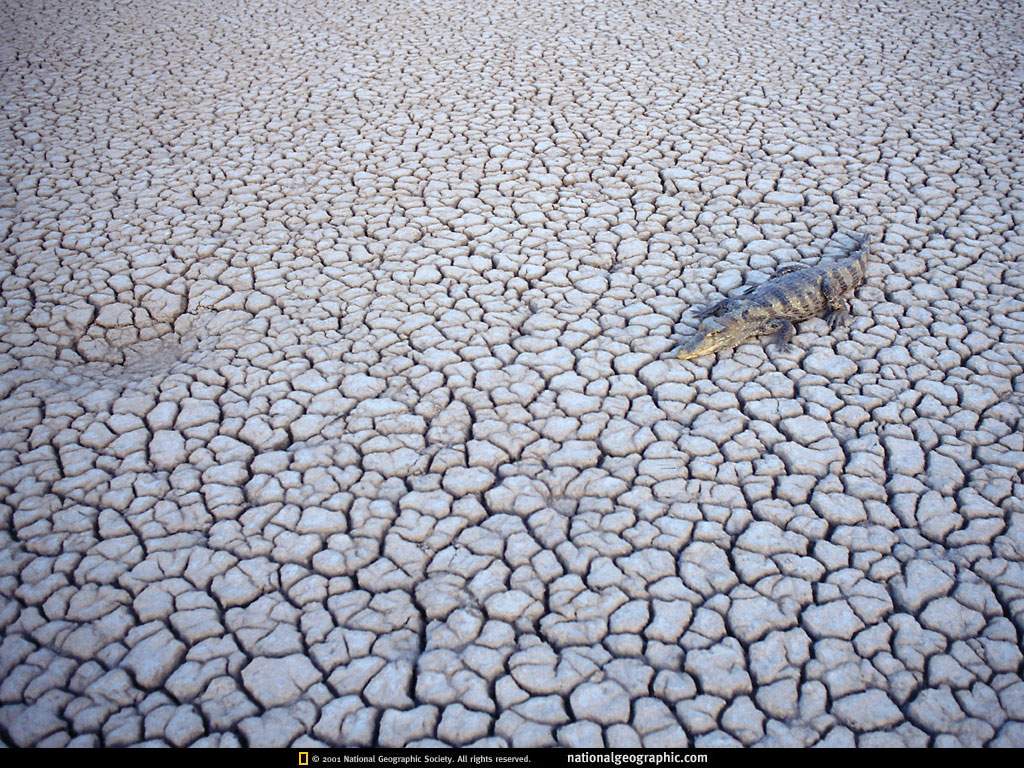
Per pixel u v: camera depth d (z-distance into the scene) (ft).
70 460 12.68
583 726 9.34
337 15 32.68
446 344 15.28
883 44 28.50
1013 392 13.94
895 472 12.51
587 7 32.91
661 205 19.56
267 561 11.21
